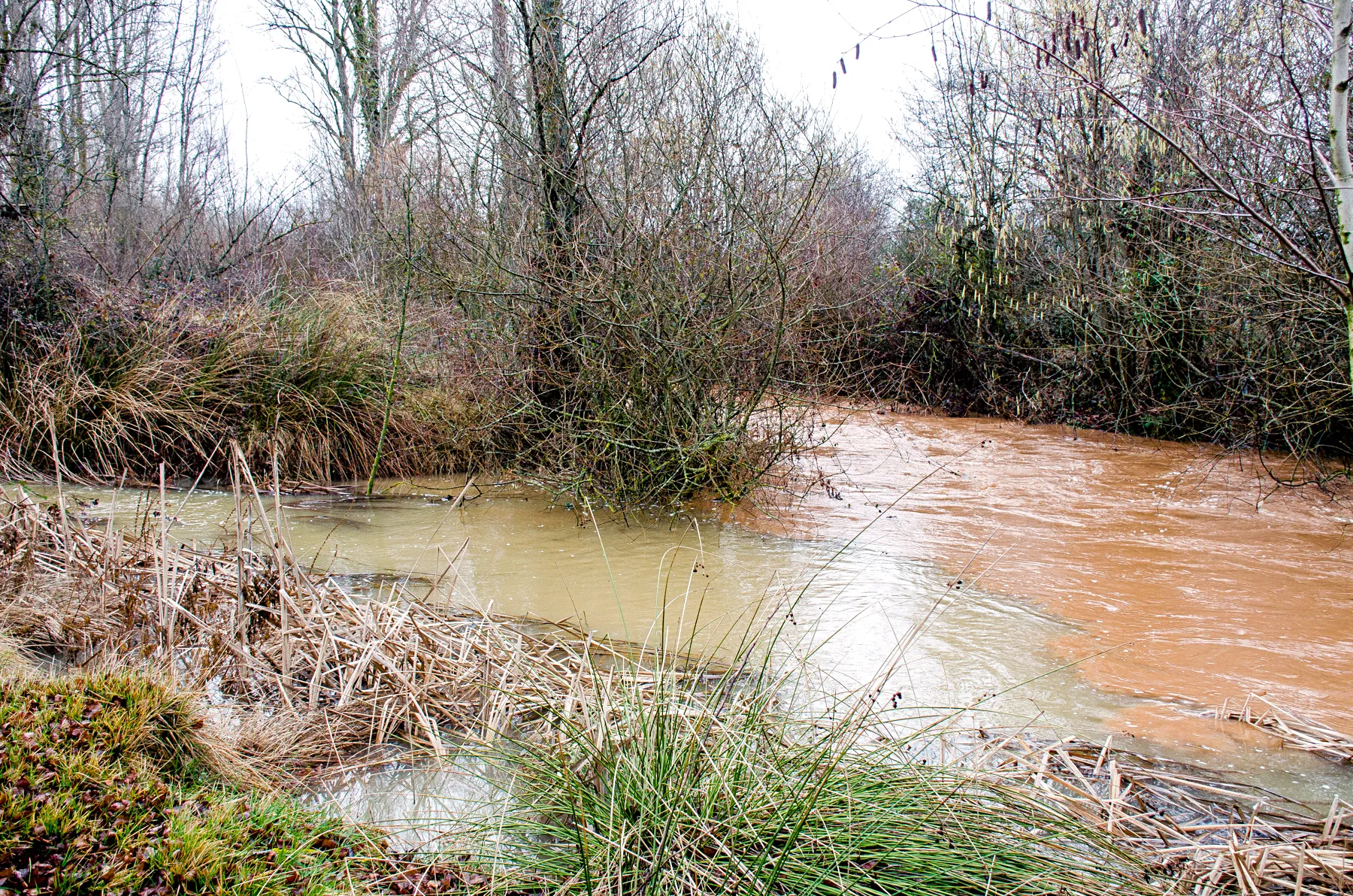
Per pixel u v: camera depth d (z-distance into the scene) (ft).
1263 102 26.30
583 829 8.61
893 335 48.11
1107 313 39.22
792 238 24.88
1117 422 37.09
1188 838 9.15
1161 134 14.29
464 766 10.69
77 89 36.22
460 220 27.53
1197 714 12.21
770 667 13.62
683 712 10.09
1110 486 26.61
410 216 26.99
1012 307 43.68
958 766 10.04
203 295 30.12
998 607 16.35
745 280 24.53
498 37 27.17
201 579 13.84
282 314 29.09
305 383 27.99
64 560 14.24
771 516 23.40
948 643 14.66
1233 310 31.48
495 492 26.61
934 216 51.06
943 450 33.73
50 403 25.03
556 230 25.55
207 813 8.23
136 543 14.90
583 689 11.54
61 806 7.39
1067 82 31.94
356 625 13.44
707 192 24.54
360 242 40.09
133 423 25.82
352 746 11.02
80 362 26.30
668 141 24.58
